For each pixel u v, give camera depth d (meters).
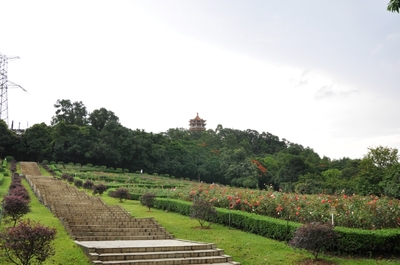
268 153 122.38
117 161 77.19
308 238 11.93
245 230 17.30
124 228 16.44
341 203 17.47
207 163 85.25
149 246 12.66
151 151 83.19
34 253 9.66
